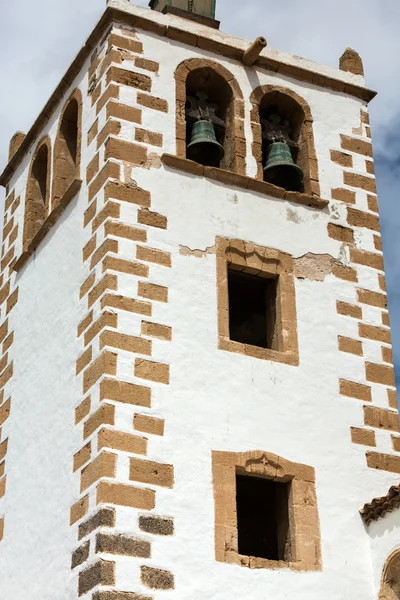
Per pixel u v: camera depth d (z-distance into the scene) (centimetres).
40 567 2231
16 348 2678
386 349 2542
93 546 2050
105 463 2108
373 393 2466
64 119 2767
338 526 2273
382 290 2614
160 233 2397
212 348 2323
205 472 2186
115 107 2502
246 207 2533
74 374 2319
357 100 2861
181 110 2581
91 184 2489
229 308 2530
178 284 2358
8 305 2806
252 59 2722
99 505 2069
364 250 2641
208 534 2128
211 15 2942
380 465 2388
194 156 2627
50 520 2245
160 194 2442
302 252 2552
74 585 2073
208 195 2498
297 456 2302
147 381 2222
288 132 2773
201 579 2083
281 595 2144
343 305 2539
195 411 2239
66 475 2230
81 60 2719
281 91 2747
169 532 2094
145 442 2161
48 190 2756
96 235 2395
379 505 2258
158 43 2639
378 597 2227
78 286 2416
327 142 2745
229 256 2455
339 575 2220
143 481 2120
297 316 2467
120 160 2441
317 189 2658
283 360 2394
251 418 2291
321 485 2298
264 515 2316
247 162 2609
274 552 2283
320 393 2400
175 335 2298
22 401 2553
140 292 2311
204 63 2673
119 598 1995
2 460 2569
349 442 2377
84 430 2208
